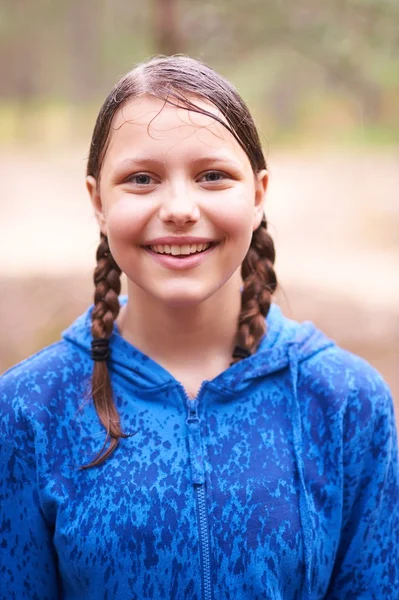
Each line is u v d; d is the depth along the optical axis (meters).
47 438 1.69
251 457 1.69
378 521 1.80
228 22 8.37
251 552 1.63
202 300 1.66
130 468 1.66
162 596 1.62
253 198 1.70
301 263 10.66
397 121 17.58
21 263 10.02
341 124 26.48
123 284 6.37
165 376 1.72
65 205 15.91
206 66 1.74
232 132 1.65
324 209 15.47
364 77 8.92
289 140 25.95
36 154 23.12
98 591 1.64
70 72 34.25
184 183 1.61
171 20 8.34
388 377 6.20
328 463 1.73
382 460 1.78
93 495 1.65
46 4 31.52
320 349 1.83
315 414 1.75
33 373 1.75
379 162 19.31
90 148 1.80
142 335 1.81
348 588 1.79
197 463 1.66
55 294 8.19
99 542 1.62
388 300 8.50
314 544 1.68
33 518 1.70
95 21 32.22
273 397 1.76
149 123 1.61
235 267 1.67
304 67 10.33
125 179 1.64
